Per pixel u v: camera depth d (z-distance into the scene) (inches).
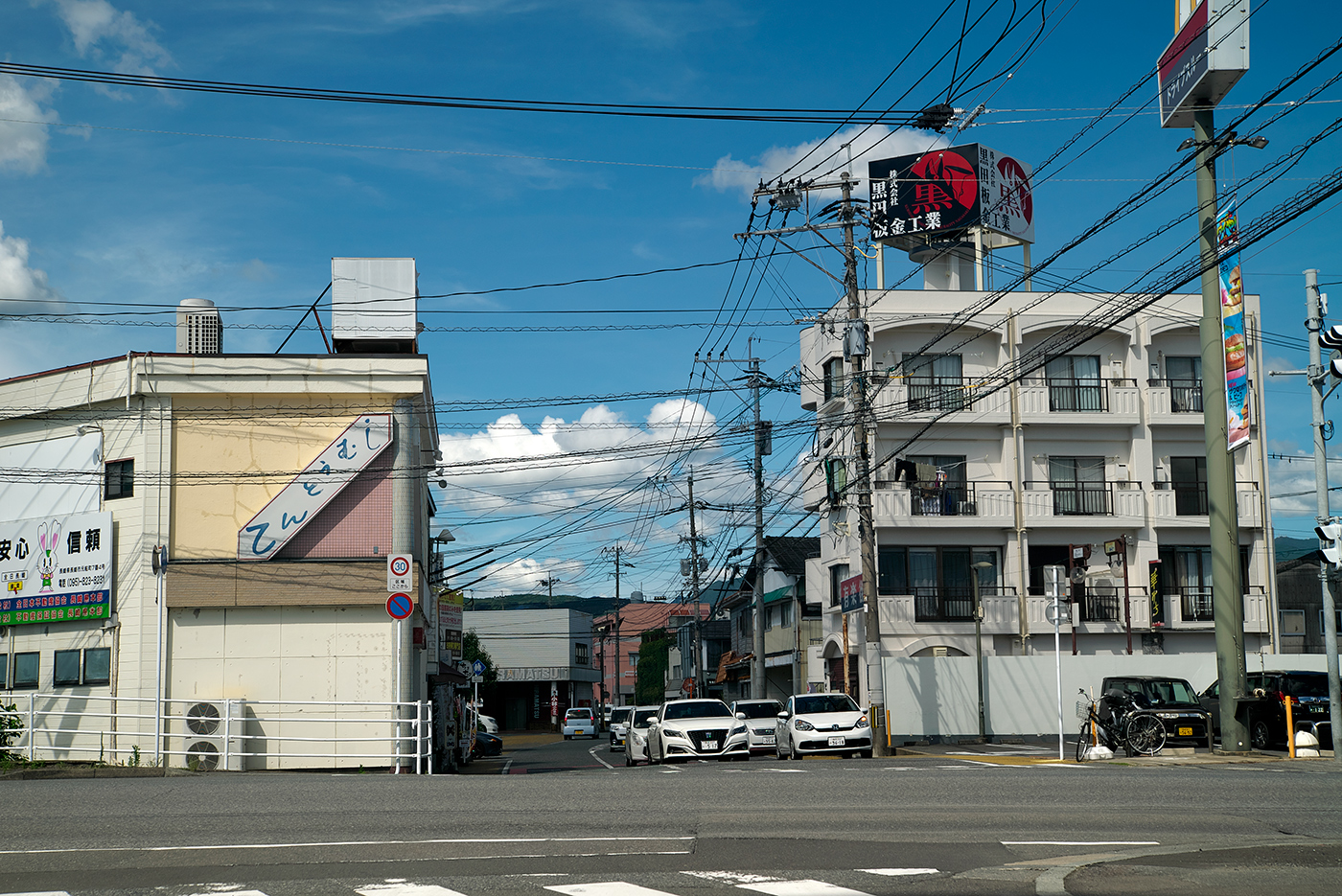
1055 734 1301.7
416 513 963.3
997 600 1503.4
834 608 1630.2
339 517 909.8
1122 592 1533.0
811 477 1738.4
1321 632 1640.0
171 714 874.1
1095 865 325.4
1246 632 1539.1
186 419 915.4
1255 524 1550.2
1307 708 949.8
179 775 738.8
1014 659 1312.7
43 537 942.4
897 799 505.4
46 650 928.3
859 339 1107.3
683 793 535.8
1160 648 1518.2
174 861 336.5
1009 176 1636.3
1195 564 1561.3
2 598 956.6
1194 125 860.6
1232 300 867.4
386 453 919.7
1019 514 1518.2
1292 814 449.7
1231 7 777.6
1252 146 831.7
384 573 890.1
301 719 817.5
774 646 2012.8
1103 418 1542.8
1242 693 882.8
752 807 476.4
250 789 560.4
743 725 1045.2
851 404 1318.9
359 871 316.5
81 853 350.3
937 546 1528.1
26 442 966.4
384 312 979.3
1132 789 545.3
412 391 919.7
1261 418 1573.6
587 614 3607.3
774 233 1088.2
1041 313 1567.4
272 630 888.9
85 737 890.7
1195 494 1566.2
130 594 898.7
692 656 2741.1
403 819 433.1
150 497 900.0
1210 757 845.8
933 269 1674.5
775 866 325.7
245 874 312.8
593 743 2285.9
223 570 884.6
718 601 2402.8
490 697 3437.5
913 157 1616.6
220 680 881.5
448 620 1545.3
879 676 1069.8
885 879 305.1
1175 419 1556.3
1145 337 1573.6
